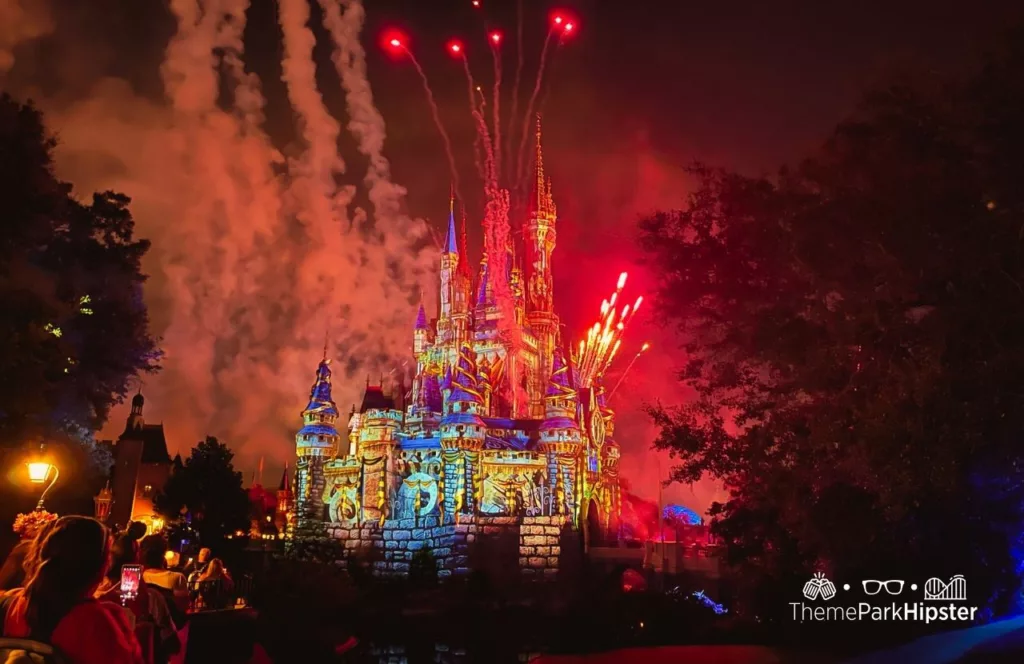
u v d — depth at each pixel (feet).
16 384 115.65
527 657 140.77
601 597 170.30
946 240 105.40
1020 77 99.96
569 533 279.69
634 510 333.62
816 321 124.98
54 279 154.81
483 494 289.94
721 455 140.15
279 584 133.39
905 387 106.93
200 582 127.65
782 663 59.98
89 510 195.31
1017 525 105.91
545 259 357.41
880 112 111.14
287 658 104.06
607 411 334.03
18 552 34.53
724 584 267.18
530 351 343.26
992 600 105.29
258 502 349.61
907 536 110.52
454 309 344.08
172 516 218.59
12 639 26.27
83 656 27.09
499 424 305.73
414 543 286.05
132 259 171.12
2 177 121.39
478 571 244.83
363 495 299.38
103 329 165.37
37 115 128.88
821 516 112.57
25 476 120.37
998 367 97.14
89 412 168.45
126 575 41.91
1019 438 97.96
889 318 110.11
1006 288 99.04
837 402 118.52
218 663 86.38
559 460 292.81
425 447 298.35
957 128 107.24
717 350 140.67
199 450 226.17
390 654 151.94
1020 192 100.42
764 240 129.39
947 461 100.78
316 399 320.50
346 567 276.21
